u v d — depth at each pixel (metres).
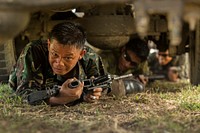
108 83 4.30
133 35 5.81
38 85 4.09
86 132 2.98
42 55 4.11
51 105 3.98
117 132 2.99
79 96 3.96
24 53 4.12
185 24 5.76
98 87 4.22
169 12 2.28
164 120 3.37
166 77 8.76
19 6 2.35
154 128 3.10
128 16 5.37
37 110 3.80
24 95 4.04
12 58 5.18
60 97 3.94
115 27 5.30
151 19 5.63
